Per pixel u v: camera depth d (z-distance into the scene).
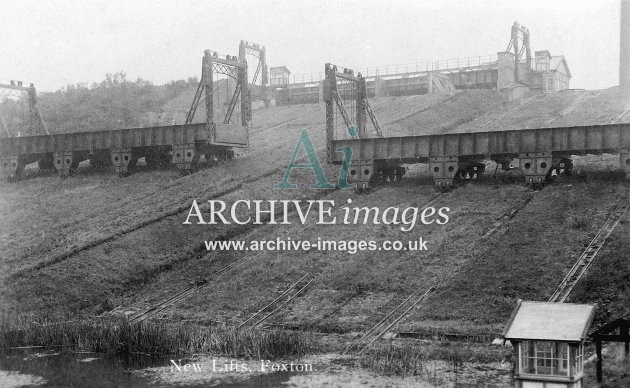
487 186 38.41
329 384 22.28
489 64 67.19
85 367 25.31
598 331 21.22
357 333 27.64
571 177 37.56
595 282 26.83
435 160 39.38
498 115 54.88
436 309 28.08
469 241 32.69
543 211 33.44
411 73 68.94
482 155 38.22
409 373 23.08
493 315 26.84
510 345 24.72
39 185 50.47
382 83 69.94
